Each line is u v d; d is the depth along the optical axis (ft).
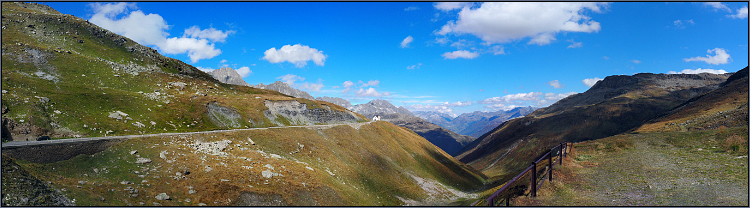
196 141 215.72
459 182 413.59
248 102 395.34
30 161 132.05
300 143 291.38
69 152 147.33
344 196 200.75
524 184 83.10
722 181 67.41
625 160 100.42
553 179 80.69
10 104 202.08
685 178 73.56
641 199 61.82
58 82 282.15
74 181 124.26
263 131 284.61
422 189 316.60
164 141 196.65
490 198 49.01
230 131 258.78
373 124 477.36
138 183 137.59
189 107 322.55
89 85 302.45
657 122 465.06
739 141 97.09
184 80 433.89
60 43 389.19
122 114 256.93
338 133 369.50
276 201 159.74
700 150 102.53
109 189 124.98
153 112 285.23
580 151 128.88
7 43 322.55
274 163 212.84
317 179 206.49
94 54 407.85
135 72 385.91
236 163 191.83
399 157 392.68
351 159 314.76
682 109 492.13
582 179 81.76
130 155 163.02
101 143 165.48
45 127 200.54
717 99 427.74
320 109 458.50
